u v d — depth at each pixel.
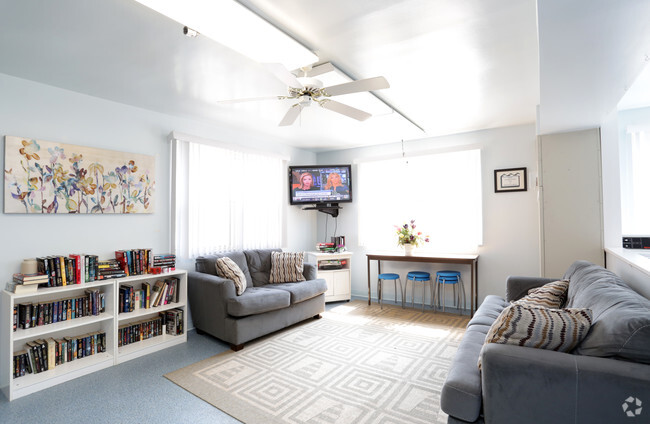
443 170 4.92
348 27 2.07
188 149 3.95
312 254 5.21
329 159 6.03
